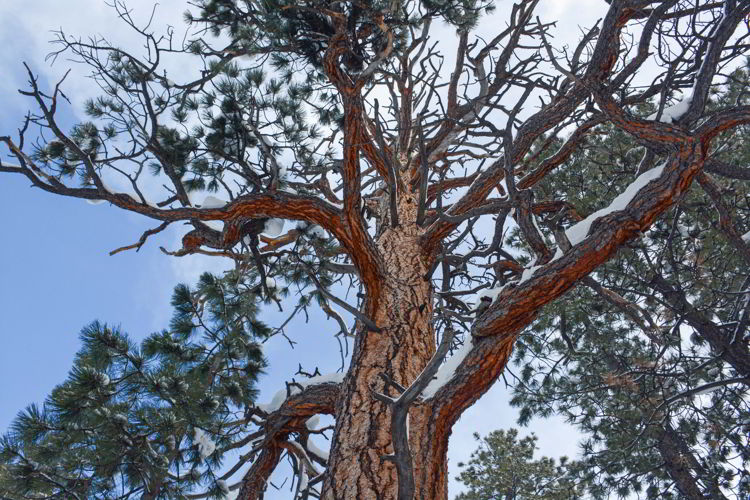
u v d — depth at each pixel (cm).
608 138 884
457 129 799
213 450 578
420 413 436
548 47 454
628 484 988
